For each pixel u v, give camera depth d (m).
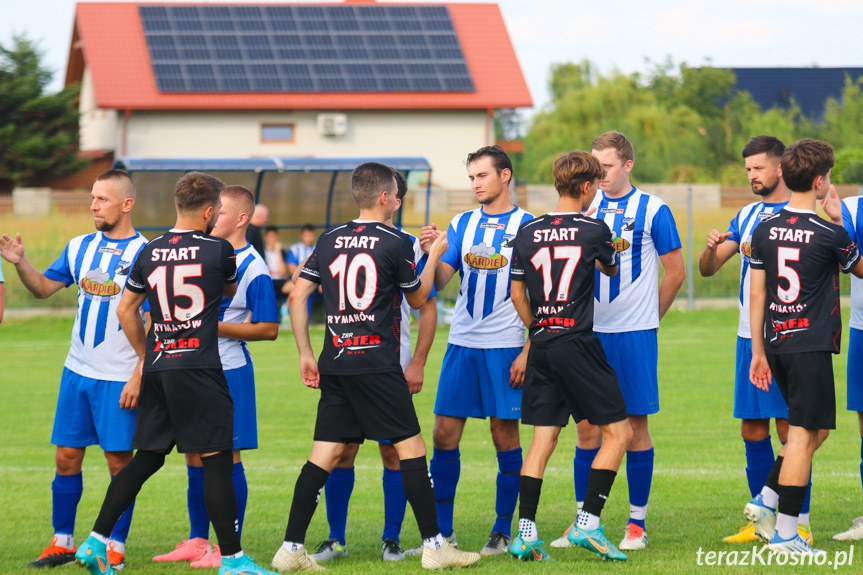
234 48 87.50
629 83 115.94
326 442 12.25
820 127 118.06
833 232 12.12
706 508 15.72
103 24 87.94
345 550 13.63
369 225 12.36
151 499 17.44
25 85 89.25
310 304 50.53
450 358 14.16
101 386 13.12
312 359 12.70
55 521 13.05
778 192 14.54
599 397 12.27
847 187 52.25
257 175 48.31
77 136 92.12
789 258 12.28
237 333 13.41
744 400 14.37
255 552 13.57
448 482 13.93
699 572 11.50
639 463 13.54
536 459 12.41
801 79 168.62
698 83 130.75
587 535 12.12
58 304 54.28
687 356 38.06
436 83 87.94
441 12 95.00
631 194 14.34
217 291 11.82
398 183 12.98
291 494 17.50
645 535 13.47
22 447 22.39
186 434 11.62
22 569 12.51
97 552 11.41
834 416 12.27
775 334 12.49
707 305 55.97
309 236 47.75
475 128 89.06
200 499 13.41
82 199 55.75
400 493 13.44
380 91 86.81
